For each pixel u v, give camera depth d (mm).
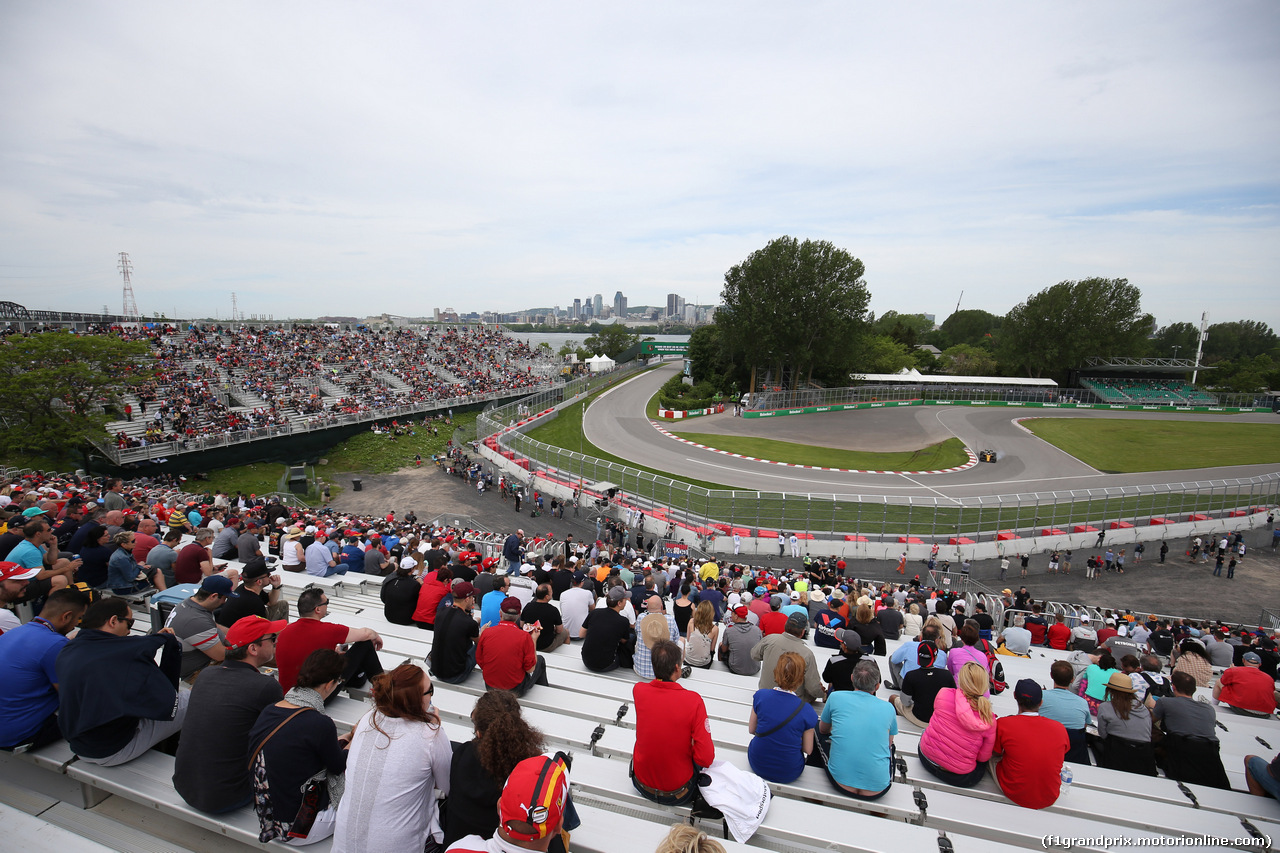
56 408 34562
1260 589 25266
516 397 68375
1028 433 55281
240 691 3973
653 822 4270
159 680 4410
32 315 71812
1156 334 142625
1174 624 18016
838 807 4926
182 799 4062
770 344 68125
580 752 5352
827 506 29625
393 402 54094
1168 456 46656
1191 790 5535
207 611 5668
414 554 13531
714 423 58000
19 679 4438
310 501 33594
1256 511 32312
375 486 37344
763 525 28719
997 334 114812
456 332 87688
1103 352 83562
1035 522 28484
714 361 85688
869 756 4715
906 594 18094
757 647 6551
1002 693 8820
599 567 13711
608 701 6227
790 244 66188
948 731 5168
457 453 42406
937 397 75312
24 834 3799
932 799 4898
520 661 5961
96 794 4473
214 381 47688
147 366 42500
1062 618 18125
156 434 36219
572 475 35500
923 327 186875
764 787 4430
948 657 7484
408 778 3492
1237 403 76000
